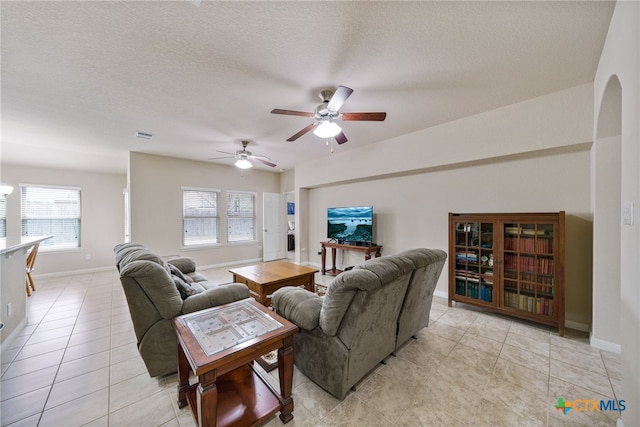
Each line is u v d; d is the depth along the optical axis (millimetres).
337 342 1656
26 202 4891
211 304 2035
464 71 2152
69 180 5289
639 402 1139
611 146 2219
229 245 6133
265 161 4348
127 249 2482
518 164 3078
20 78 2164
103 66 2018
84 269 5398
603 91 1912
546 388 1788
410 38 1749
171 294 1885
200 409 1239
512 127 2793
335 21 1585
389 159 4008
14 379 1911
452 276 3305
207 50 1848
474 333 2604
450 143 3289
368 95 2561
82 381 1890
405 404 1649
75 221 5363
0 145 3963
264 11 1499
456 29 1661
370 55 1928
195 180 5562
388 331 1990
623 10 1365
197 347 1321
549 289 2648
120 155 4824
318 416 1559
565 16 1558
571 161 2740
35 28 1586
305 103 2709
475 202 3436
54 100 2572
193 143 4145
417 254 2074
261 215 6773
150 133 3604
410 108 2877
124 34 1668
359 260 5074
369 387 1806
